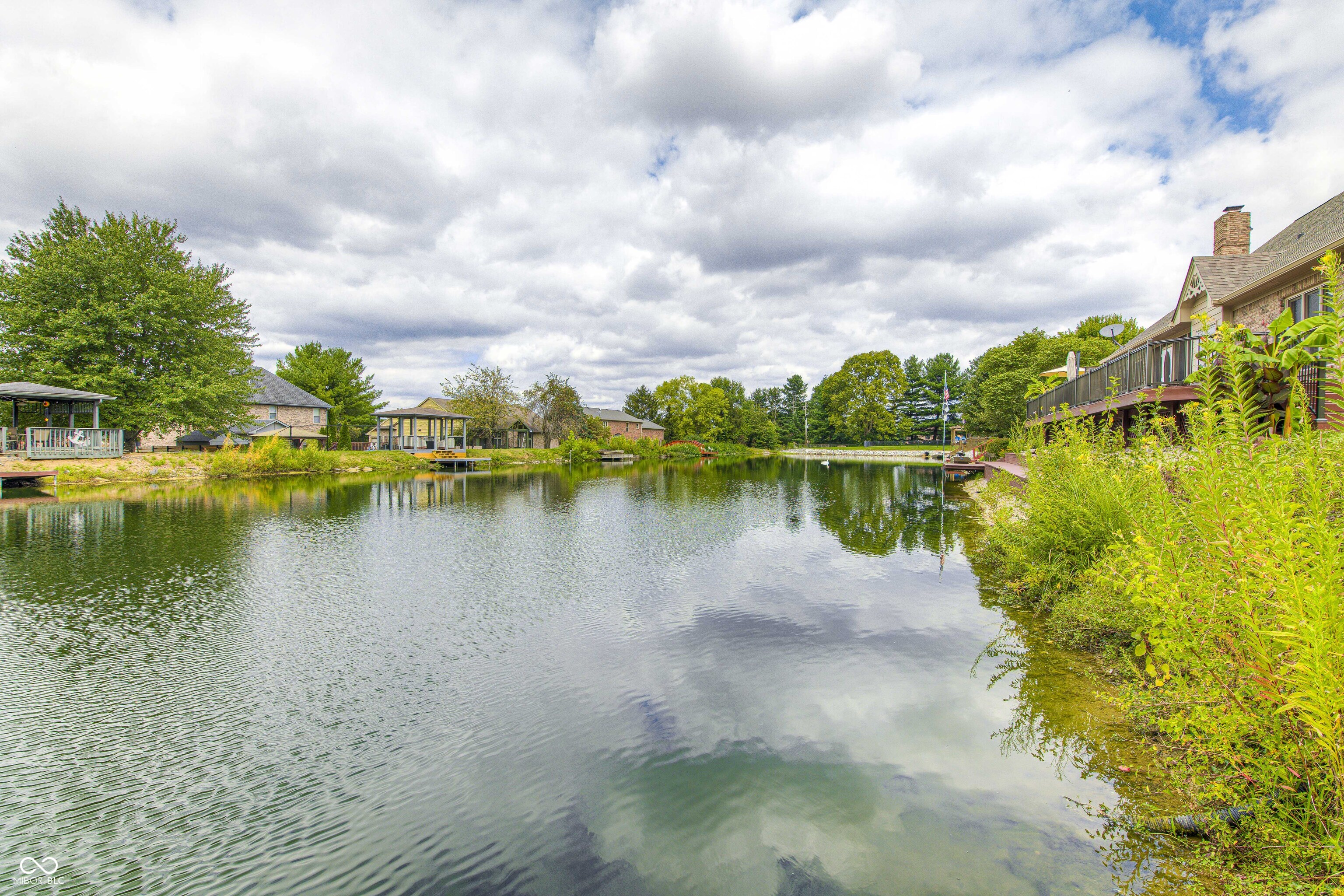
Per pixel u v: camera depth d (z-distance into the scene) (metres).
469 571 11.18
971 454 39.31
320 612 8.68
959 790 4.29
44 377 26.47
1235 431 3.76
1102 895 3.21
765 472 42.00
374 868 3.63
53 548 12.66
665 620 8.30
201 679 6.36
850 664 6.68
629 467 49.03
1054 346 36.66
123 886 3.48
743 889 3.37
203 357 31.03
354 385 54.66
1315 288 10.09
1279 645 3.14
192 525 15.77
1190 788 3.84
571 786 4.46
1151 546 4.37
